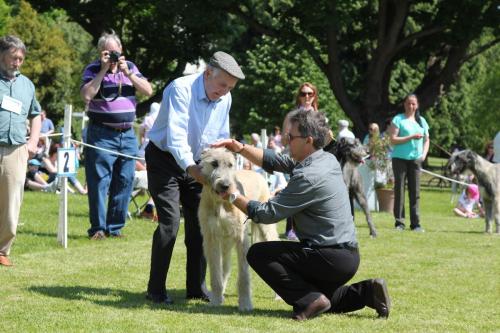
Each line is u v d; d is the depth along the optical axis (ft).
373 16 85.76
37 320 15.26
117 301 17.56
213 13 77.05
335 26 73.56
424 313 17.11
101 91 27.96
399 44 78.02
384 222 41.88
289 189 15.96
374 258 26.30
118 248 26.25
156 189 17.76
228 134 18.65
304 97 27.81
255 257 16.31
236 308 17.38
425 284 21.12
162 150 17.78
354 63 105.81
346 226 16.26
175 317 15.96
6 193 21.44
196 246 18.58
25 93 21.52
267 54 107.86
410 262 25.48
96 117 28.19
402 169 37.45
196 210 18.45
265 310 17.29
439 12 76.95
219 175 16.39
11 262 22.57
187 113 17.38
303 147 16.39
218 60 17.17
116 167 29.25
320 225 16.15
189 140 17.89
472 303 18.47
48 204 41.19
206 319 15.85
